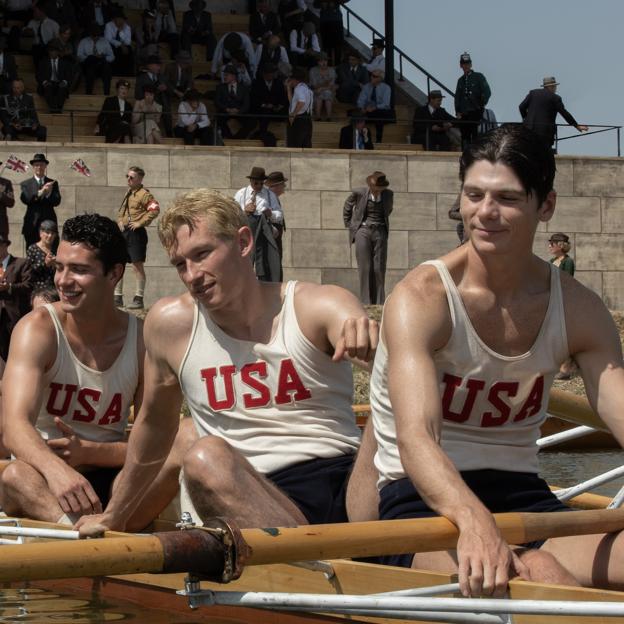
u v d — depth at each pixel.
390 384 4.16
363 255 20.83
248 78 25.53
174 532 3.66
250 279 4.89
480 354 4.29
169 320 5.00
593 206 25.06
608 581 3.98
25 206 22.64
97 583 5.01
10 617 4.61
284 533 3.68
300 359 4.93
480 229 4.14
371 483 4.70
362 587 4.18
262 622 4.38
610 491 8.63
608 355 4.36
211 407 5.01
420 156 24.44
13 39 26.14
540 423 4.52
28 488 5.76
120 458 6.15
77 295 5.99
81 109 25.34
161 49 27.06
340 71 26.95
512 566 3.75
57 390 6.15
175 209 4.75
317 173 24.02
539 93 24.38
